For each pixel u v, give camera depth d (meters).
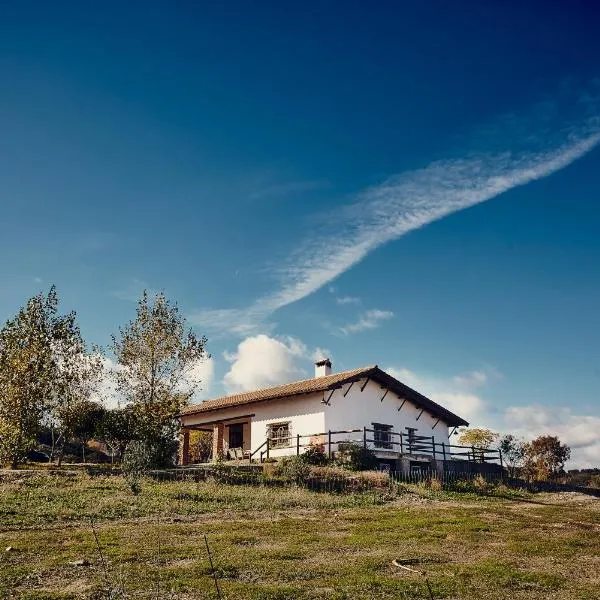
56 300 28.34
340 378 31.67
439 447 37.62
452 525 17.08
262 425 33.75
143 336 30.67
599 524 19.69
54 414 29.38
